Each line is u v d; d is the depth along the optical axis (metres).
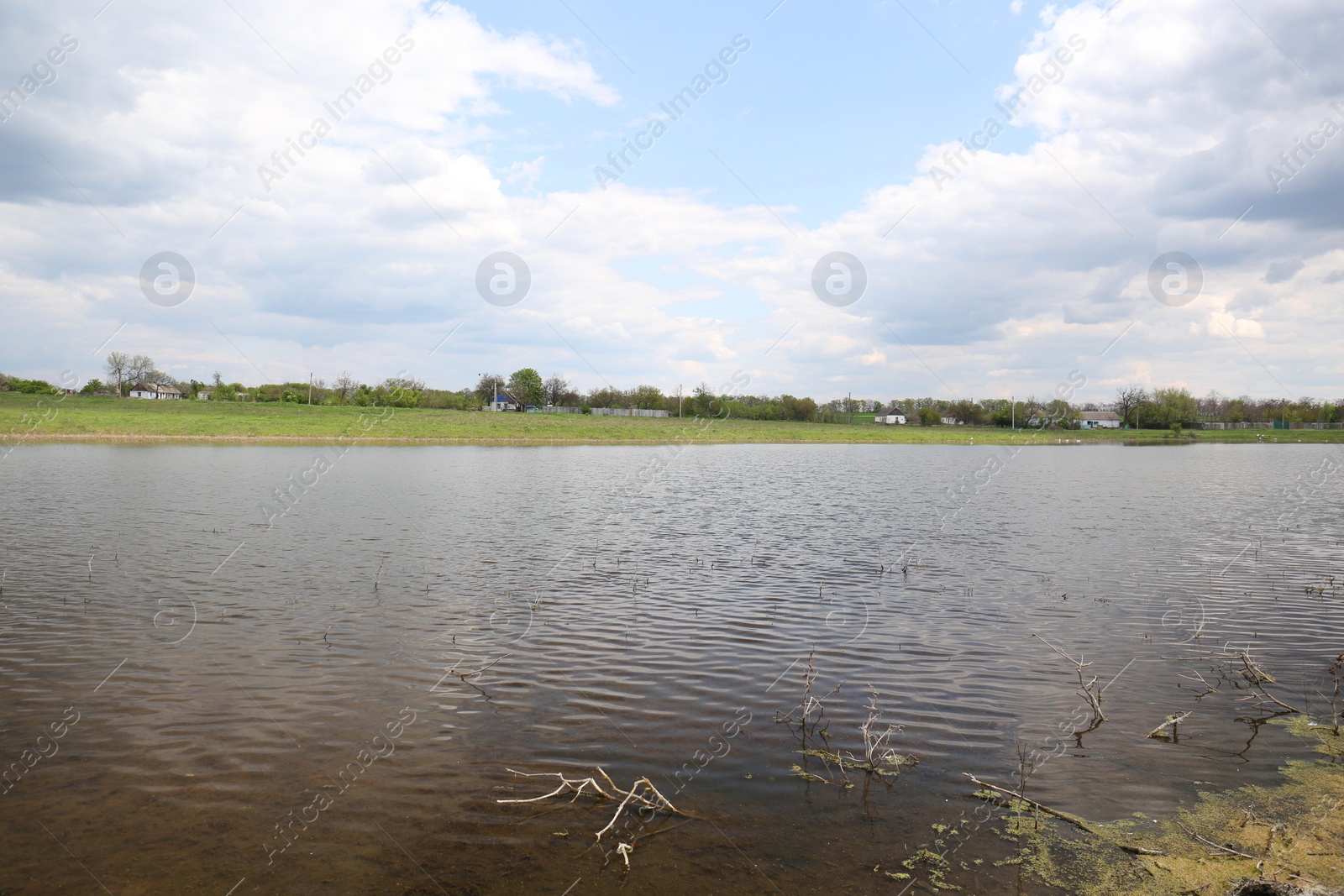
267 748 10.18
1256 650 14.66
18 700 11.52
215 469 44.50
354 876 7.55
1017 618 16.61
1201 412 139.38
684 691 12.39
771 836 8.41
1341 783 9.65
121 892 7.22
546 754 10.21
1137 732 11.09
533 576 19.81
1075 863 7.98
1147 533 27.55
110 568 19.69
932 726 11.27
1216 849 8.21
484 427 86.75
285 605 16.72
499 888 7.40
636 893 7.35
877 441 96.50
